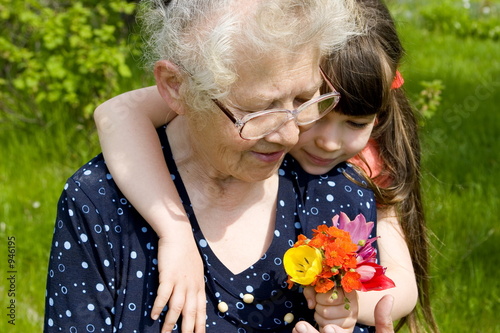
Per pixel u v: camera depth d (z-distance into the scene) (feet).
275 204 6.03
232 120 4.99
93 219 5.71
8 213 13.26
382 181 6.77
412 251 7.06
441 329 10.73
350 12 5.65
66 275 5.74
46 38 16.25
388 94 6.27
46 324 5.89
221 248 5.82
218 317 5.77
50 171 14.82
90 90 16.33
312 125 5.54
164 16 5.16
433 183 14.30
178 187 5.87
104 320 5.75
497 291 11.64
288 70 4.88
